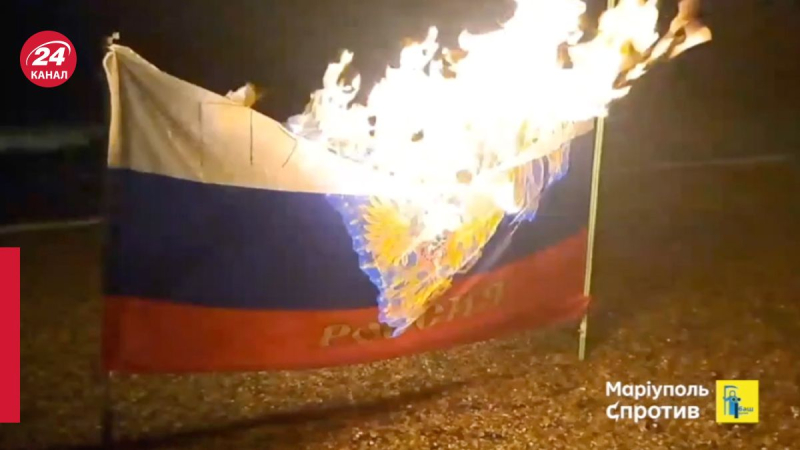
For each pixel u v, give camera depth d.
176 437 2.48
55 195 5.12
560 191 2.82
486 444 2.46
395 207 2.46
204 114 2.16
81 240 4.43
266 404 2.68
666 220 4.77
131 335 2.19
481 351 3.08
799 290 3.76
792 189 5.44
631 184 5.47
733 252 4.26
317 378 2.85
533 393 2.77
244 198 2.25
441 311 2.62
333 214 2.37
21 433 2.50
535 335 3.22
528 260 2.78
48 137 5.99
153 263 2.18
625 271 3.94
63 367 2.93
